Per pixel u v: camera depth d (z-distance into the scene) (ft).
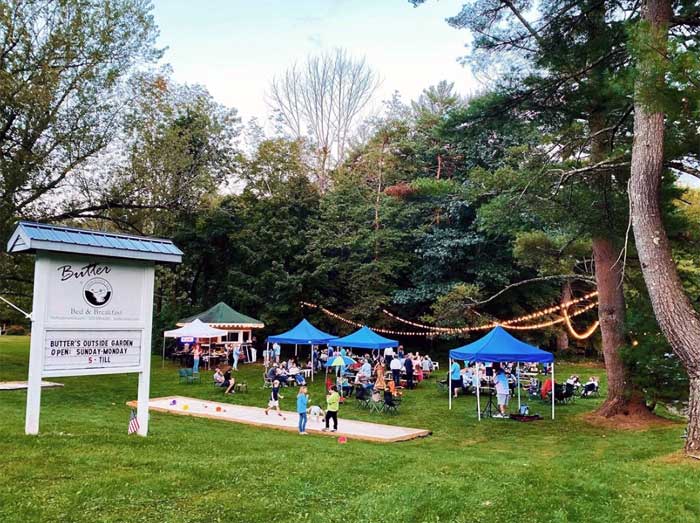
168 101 72.64
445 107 111.14
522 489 20.68
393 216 99.45
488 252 99.40
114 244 27.94
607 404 49.67
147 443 27.35
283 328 101.96
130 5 64.59
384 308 100.83
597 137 47.50
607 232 46.85
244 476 21.68
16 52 59.26
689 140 33.14
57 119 60.90
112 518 16.26
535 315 92.32
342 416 51.31
